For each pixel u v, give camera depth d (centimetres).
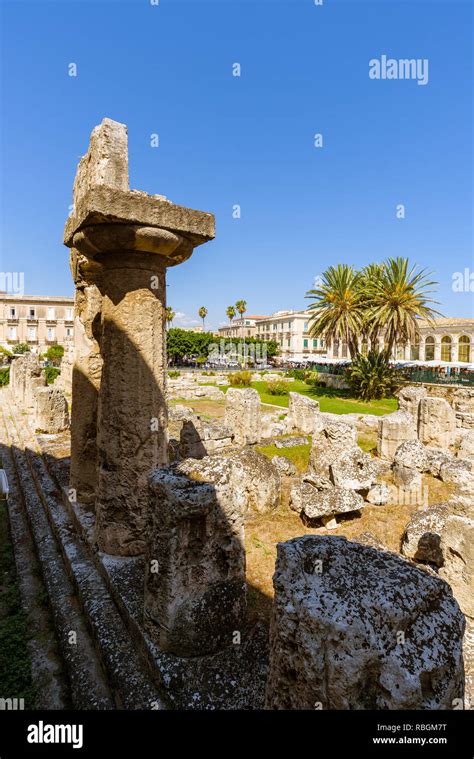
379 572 252
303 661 230
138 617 388
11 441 1334
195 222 470
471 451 1263
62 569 545
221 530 359
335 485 842
